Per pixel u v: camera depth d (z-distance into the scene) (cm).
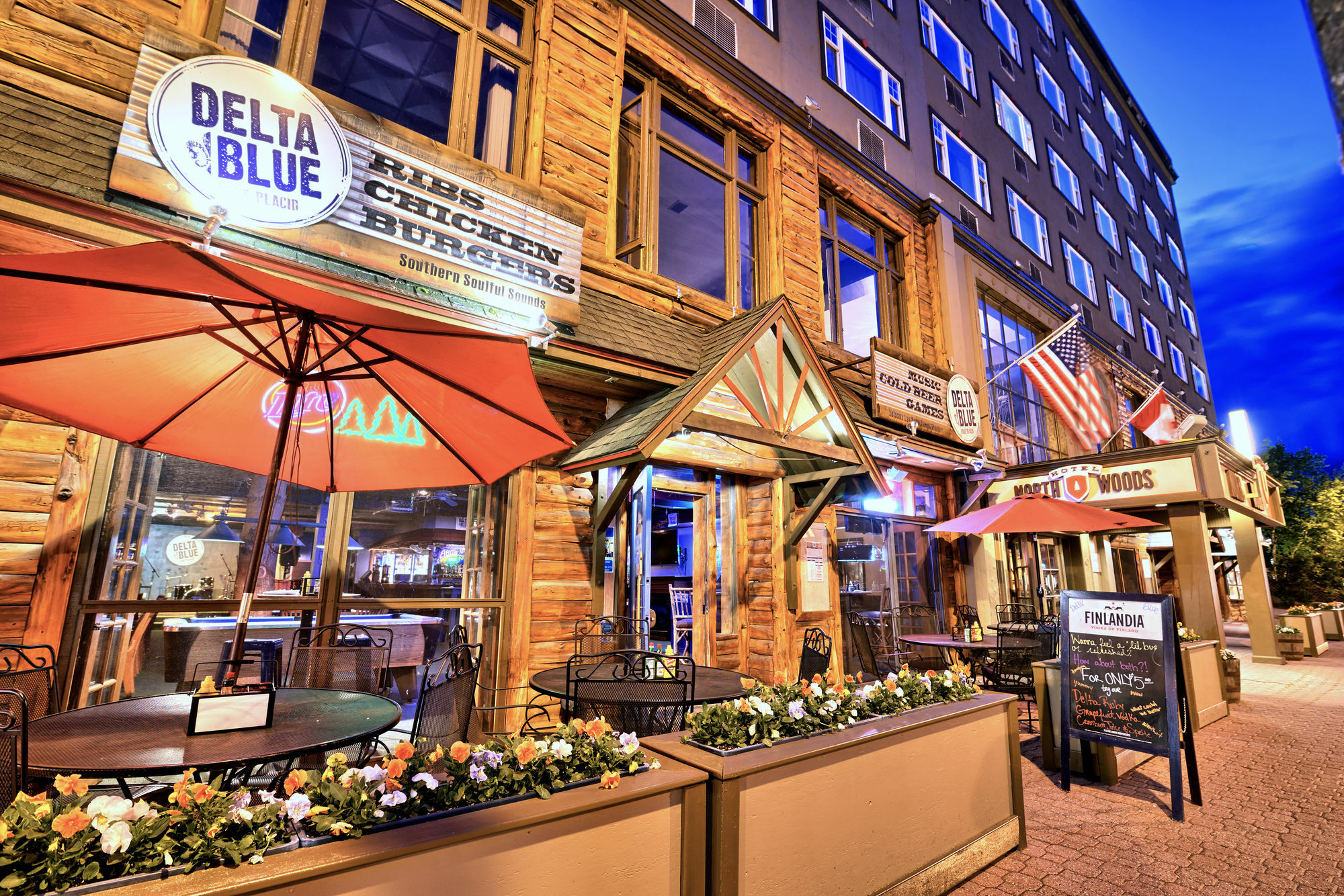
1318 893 312
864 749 274
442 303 468
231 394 354
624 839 196
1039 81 1911
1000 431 1287
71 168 342
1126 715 451
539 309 520
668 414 505
